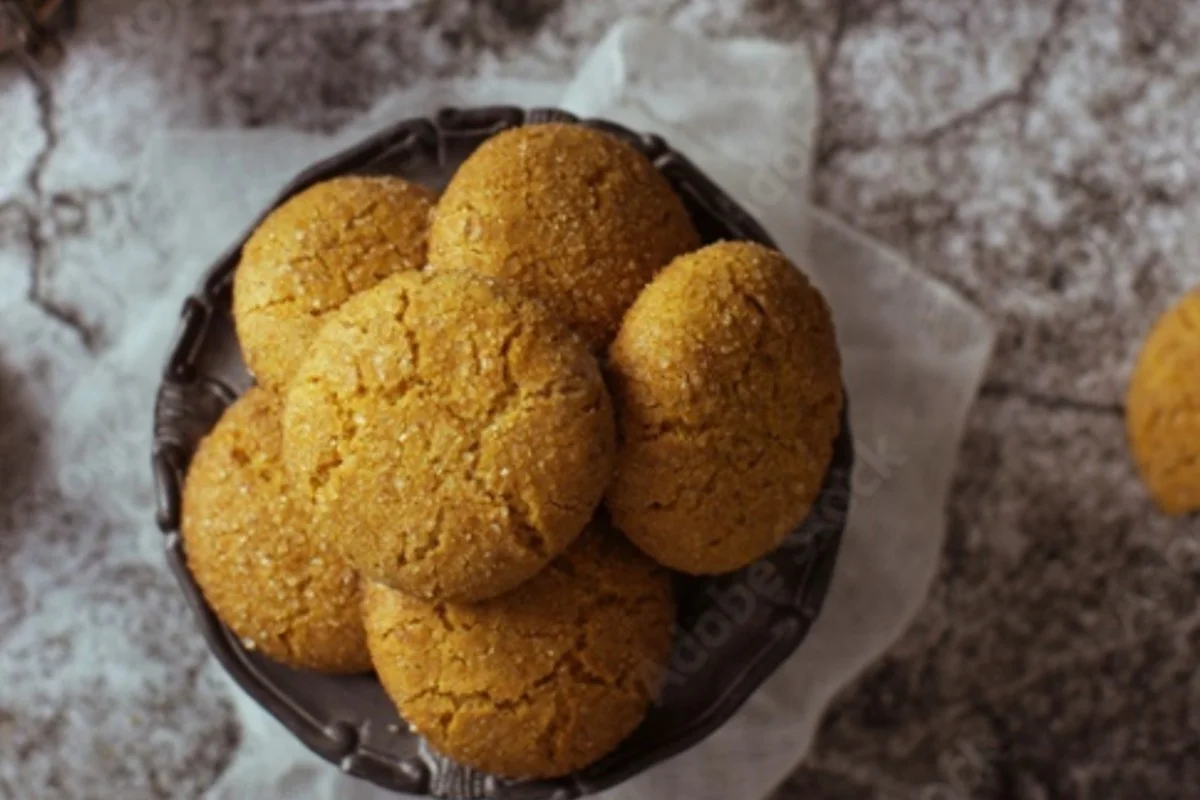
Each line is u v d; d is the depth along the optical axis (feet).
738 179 1.87
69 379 1.91
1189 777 1.85
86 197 1.93
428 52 1.94
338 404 1.39
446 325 1.38
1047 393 1.89
